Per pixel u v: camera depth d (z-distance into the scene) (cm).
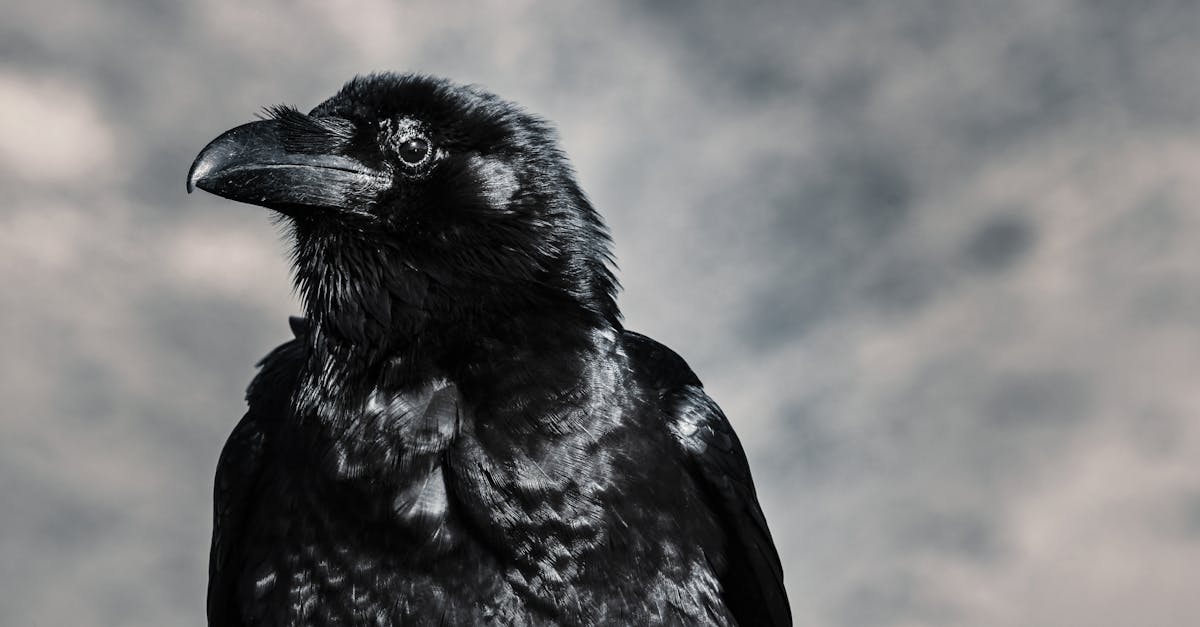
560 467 565
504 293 580
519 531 560
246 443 634
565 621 563
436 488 561
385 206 586
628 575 570
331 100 628
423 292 578
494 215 585
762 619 709
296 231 614
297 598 572
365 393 575
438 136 593
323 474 567
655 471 584
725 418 676
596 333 595
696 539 601
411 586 560
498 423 566
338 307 586
